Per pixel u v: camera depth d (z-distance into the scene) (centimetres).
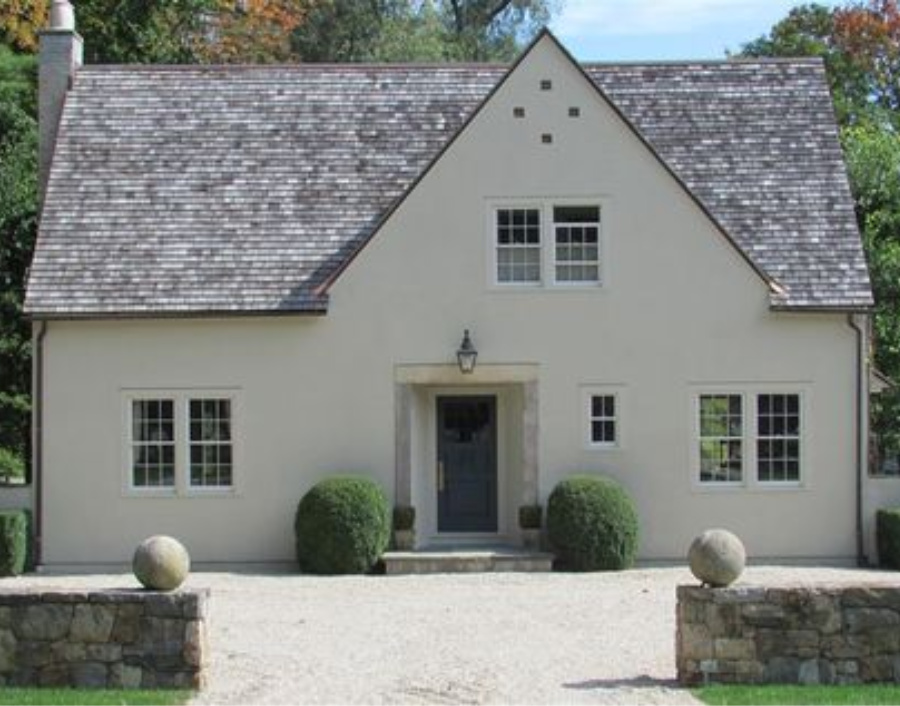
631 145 2739
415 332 2742
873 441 3381
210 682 1581
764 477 2748
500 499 2797
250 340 2758
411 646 1811
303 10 5234
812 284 2769
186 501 2741
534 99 2736
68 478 2747
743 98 3056
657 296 2742
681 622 1566
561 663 1692
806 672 1555
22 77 4381
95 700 1471
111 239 2834
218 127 3005
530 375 2734
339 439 2744
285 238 2845
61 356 2759
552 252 2739
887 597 1555
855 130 4219
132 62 4619
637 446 2738
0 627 1567
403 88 3073
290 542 2733
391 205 2789
